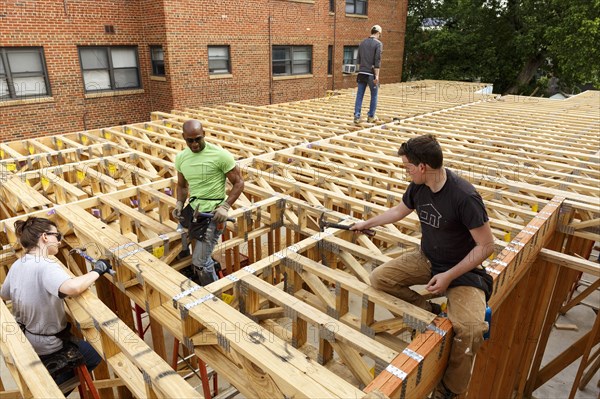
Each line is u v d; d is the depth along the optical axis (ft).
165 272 10.07
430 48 81.46
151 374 7.06
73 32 35.94
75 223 12.82
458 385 8.29
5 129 33.78
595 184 17.24
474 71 80.84
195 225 11.54
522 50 73.20
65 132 37.17
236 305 10.11
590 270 12.35
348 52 63.36
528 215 13.33
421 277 8.91
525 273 12.25
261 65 47.03
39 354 9.85
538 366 16.16
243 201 15.03
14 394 10.03
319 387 6.53
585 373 17.54
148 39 40.01
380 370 7.55
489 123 29.19
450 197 7.61
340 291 9.84
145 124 29.25
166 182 16.52
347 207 17.11
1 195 17.53
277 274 17.06
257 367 7.93
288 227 14.93
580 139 24.16
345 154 23.00
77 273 13.91
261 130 27.66
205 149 11.23
